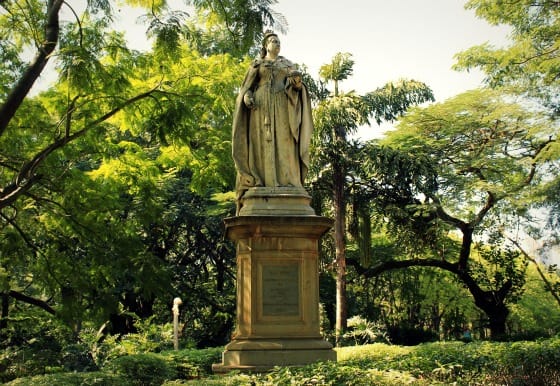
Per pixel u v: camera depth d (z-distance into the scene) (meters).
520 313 42.66
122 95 16.17
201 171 18.62
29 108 16.34
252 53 26.88
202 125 18.81
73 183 17.36
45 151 15.27
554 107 27.81
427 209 29.14
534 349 10.52
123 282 26.41
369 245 30.03
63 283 17.97
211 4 14.38
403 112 30.67
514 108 28.91
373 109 29.73
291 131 11.45
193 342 29.94
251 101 11.43
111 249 17.81
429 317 42.88
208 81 17.05
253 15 13.65
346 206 30.25
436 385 7.93
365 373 8.14
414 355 10.45
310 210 11.12
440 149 31.33
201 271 35.41
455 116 30.44
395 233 32.09
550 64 23.23
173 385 8.73
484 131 30.97
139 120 17.20
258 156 11.42
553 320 42.75
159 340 23.94
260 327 10.59
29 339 26.66
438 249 31.94
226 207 30.27
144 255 18.00
